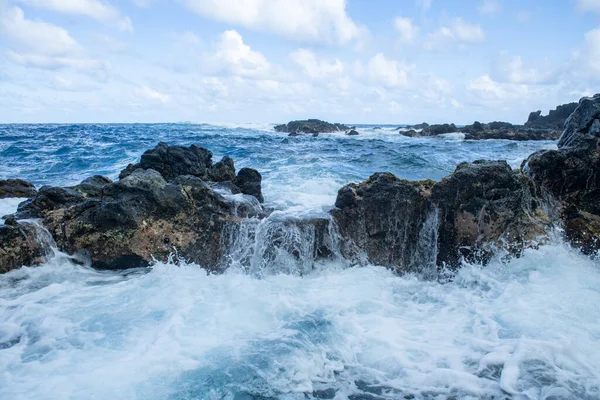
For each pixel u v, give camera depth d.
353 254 7.46
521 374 4.23
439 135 50.94
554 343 4.61
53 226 7.13
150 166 10.52
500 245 7.13
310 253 7.27
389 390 4.16
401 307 6.00
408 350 4.79
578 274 6.50
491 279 6.65
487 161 7.74
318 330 5.22
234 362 4.52
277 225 7.23
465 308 5.89
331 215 7.55
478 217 7.18
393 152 25.30
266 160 19.95
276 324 5.34
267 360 4.58
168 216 7.43
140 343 4.83
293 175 14.94
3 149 25.59
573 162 8.30
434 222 7.33
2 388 4.01
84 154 22.70
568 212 8.22
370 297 6.22
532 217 7.53
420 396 4.07
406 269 7.33
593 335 4.82
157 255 7.14
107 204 7.11
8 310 5.57
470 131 49.28
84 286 6.41
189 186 7.79
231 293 6.16
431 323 5.46
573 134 8.92
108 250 7.01
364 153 24.41
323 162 19.16
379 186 7.67
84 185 8.88
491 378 4.25
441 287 6.75
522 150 31.27
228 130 60.25
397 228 7.47
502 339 4.91
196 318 5.42
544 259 6.91
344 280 6.81
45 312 5.52
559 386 4.05
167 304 5.79
